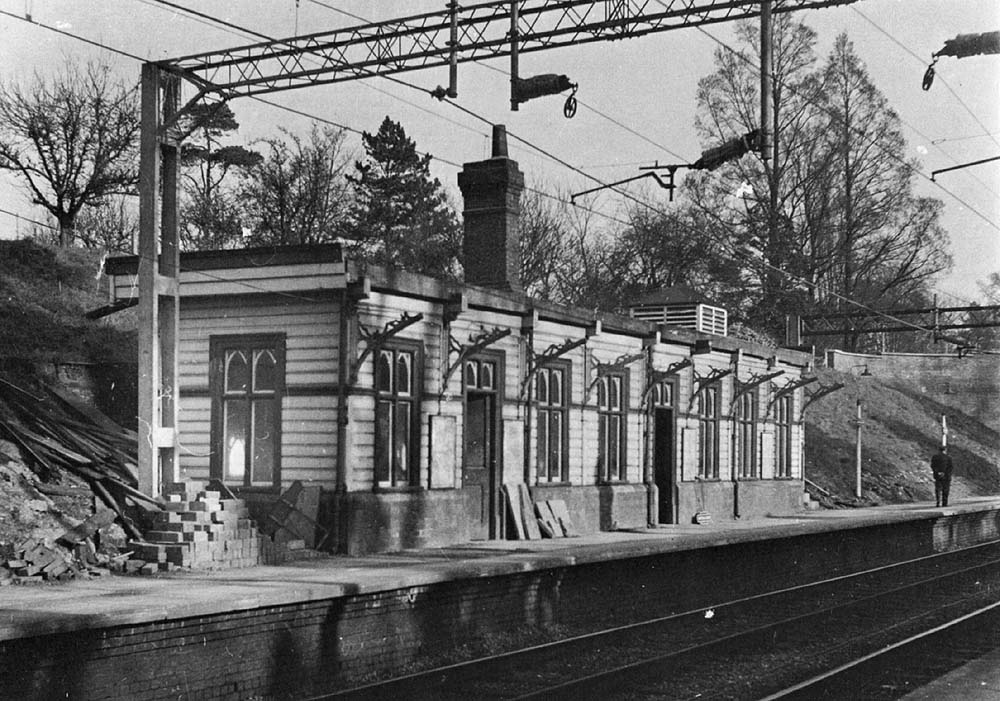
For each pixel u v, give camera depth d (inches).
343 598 530.0
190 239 1881.2
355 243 2009.1
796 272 2027.6
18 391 715.4
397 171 2071.9
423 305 772.6
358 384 711.1
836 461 1675.7
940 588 981.2
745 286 2068.2
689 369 1127.6
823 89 2039.9
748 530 986.1
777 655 629.3
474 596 623.2
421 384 770.2
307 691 505.4
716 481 1178.6
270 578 565.9
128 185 1565.0
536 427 898.1
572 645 617.6
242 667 479.8
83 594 496.1
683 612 776.9
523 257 2359.7
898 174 2107.5
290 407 719.7
